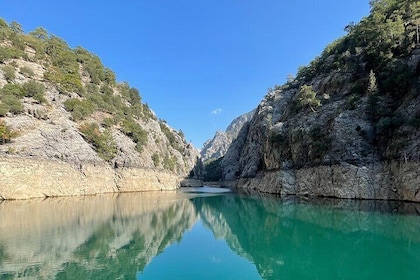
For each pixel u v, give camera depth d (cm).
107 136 7688
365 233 2538
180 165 13225
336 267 1797
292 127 7081
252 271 1819
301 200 5294
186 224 3556
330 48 9412
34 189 5494
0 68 6394
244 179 11194
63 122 6650
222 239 2792
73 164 6462
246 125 15638
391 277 1570
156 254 2191
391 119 4644
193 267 1902
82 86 8375
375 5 8181
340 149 5353
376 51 6056
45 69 7794
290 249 2286
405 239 2286
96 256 2050
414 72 4691
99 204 4803
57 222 3105
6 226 2867
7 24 9075
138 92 12219
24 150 5494
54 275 1656
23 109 5894
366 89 5719
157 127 12344
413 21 5897
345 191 5025
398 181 4266
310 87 7444
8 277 1605
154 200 5975
